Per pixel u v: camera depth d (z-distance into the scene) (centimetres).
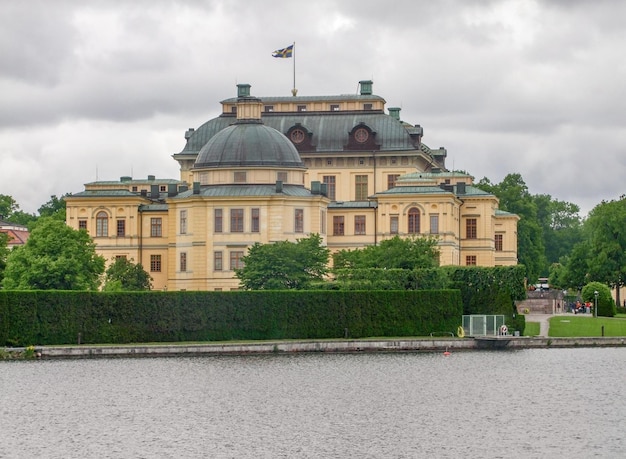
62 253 16425
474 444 9431
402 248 17212
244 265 18212
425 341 15062
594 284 18875
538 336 15838
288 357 14275
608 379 12494
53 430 9912
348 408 10838
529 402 11162
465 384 12119
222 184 18550
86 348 14075
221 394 11512
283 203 18212
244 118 19038
